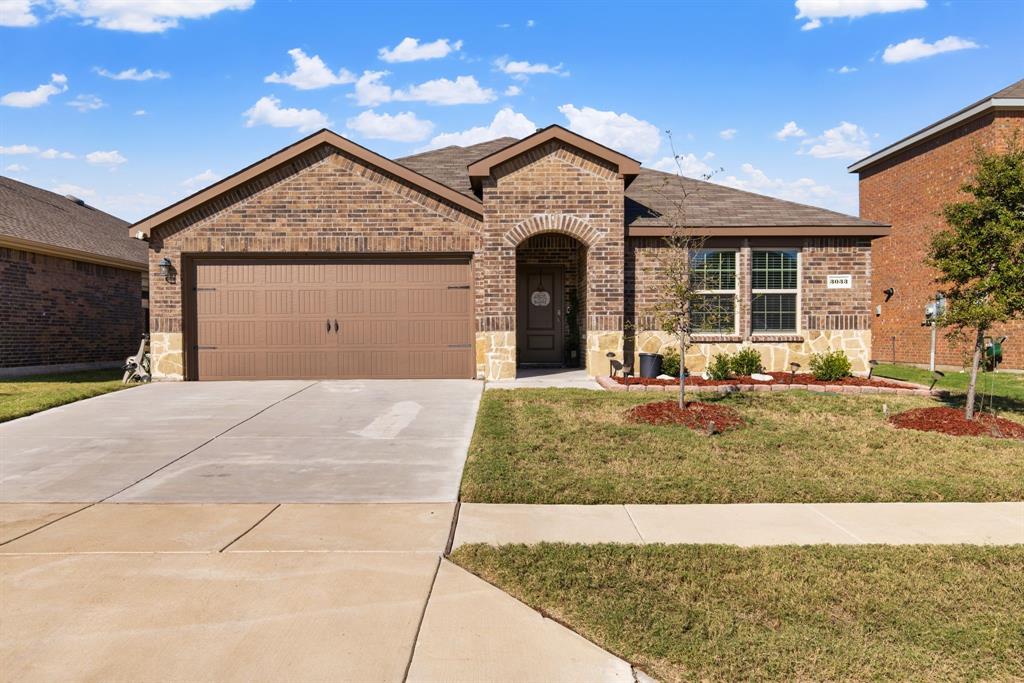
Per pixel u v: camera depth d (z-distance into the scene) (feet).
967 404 33.17
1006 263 30.66
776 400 38.19
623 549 18.01
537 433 30.50
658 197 54.13
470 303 48.21
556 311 56.80
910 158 74.54
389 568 16.85
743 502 22.79
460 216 47.78
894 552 17.93
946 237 33.12
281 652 12.90
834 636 13.70
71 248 59.06
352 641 13.34
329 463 26.96
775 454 27.91
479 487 23.27
